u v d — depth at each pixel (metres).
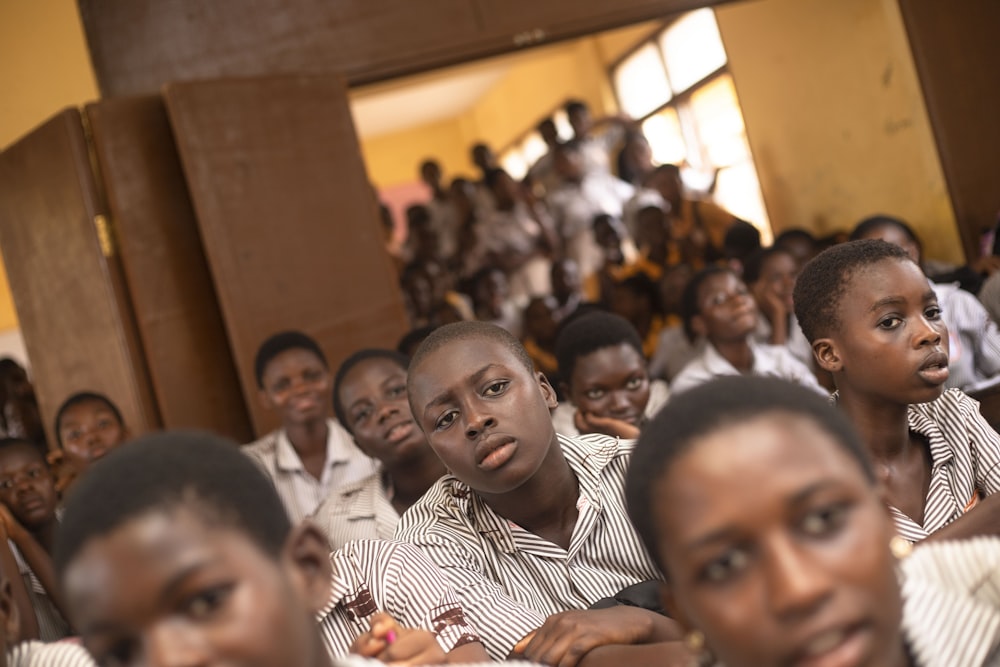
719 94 7.22
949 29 4.64
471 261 8.20
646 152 7.76
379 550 1.74
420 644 1.37
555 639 1.51
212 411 4.12
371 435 2.66
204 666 0.86
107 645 0.89
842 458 0.91
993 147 4.66
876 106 4.94
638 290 5.32
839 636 0.85
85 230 4.04
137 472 0.91
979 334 3.27
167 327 4.07
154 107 4.14
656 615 1.56
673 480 0.91
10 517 2.51
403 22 4.51
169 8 4.34
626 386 3.02
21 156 4.15
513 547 1.89
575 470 1.93
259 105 4.17
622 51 8.86
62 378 4.28
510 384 1.78
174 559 0.87
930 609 1.10
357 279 4.31
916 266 1.88
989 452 1.88
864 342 1.85
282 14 4.42
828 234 5.55
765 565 0.87
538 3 4.59
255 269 4.09
